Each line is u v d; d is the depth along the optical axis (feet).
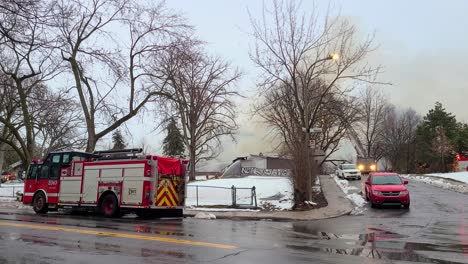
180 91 119.75
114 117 102.27
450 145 259.19
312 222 56.08
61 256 28.55
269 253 30.27
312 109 106.22
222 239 37.42
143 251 30.58
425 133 277.44
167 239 36.60
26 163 106.11
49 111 134.21
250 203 79.66
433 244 35.94
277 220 59.47
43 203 69.77
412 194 93.15
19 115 129.08
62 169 68.74
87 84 100.48
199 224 51.98
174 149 237.45
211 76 158.10
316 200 82.89
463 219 57.67
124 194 61.05
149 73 102.94
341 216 64.13
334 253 30.76
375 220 58.08
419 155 283.59
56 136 156.97
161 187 60.90
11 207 85.61
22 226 45.70
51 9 37.60
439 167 263.70
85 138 166.40
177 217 63.16
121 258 27.94
